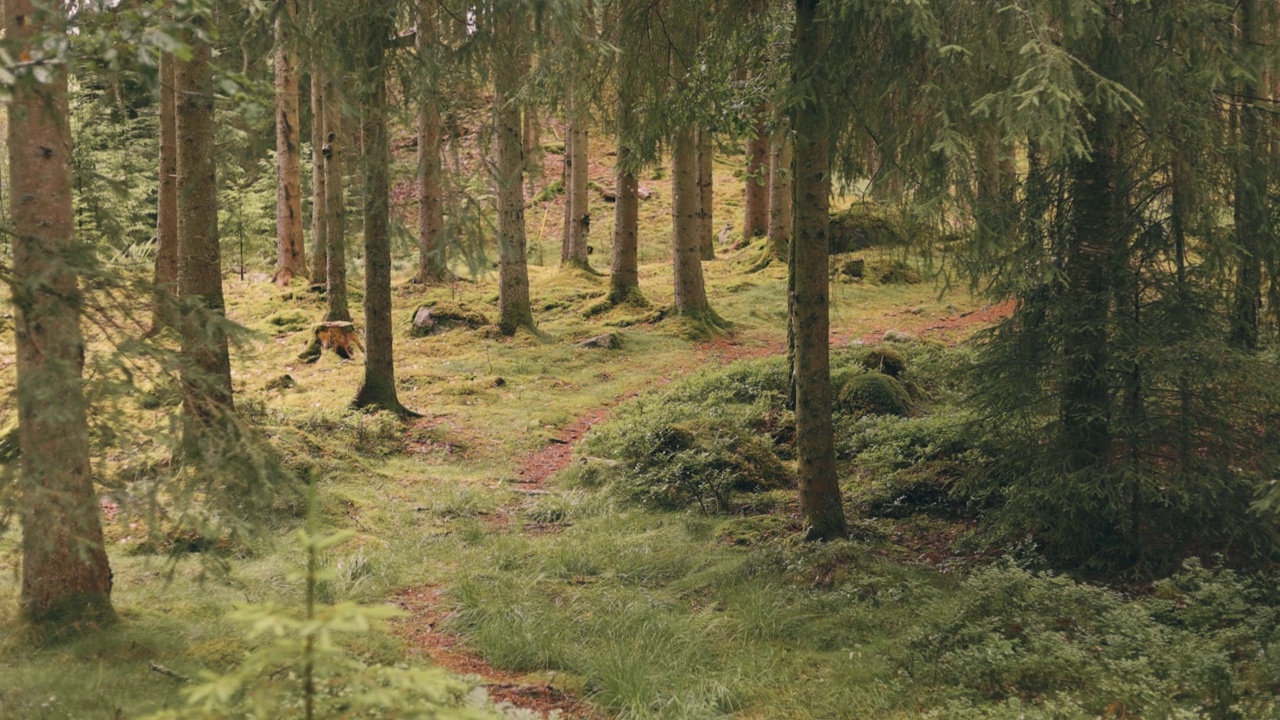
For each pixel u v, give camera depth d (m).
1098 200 8.27
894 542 9.34
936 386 14.45
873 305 22.25
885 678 6.09
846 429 12.64
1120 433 8.24
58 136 5.79
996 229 7.57
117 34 3.83
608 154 43.50
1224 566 7.74
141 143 24.67
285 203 25.77
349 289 23.86
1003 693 5.66
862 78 7.98
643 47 10.52
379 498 10.59
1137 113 7.70
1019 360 8.66
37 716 4.62
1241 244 7.96
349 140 9.20
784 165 26.20
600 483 11.70
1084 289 8.30
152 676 5.32
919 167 7.73
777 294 23.81
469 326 20.73
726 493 10.99
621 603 7.50
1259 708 4.98
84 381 4.77
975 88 7.30
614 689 5.97
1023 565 8.26
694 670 6.33
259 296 24.27
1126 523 7.88
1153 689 5.30
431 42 9.16
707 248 28.62
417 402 15.65
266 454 5.27
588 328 20.98
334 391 15.88
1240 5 8.13
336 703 2.75
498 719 4.53
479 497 11.05
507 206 20.03
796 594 7.79
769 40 11.11
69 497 4.89
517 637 6.68
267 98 4.60
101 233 5.87
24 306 4.79
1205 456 8.09
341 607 2.34
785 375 15.28
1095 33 6.96
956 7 7.41
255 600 7.10
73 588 6.15
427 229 23.81
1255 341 8.62
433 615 7.39
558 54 8.99
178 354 5.07
